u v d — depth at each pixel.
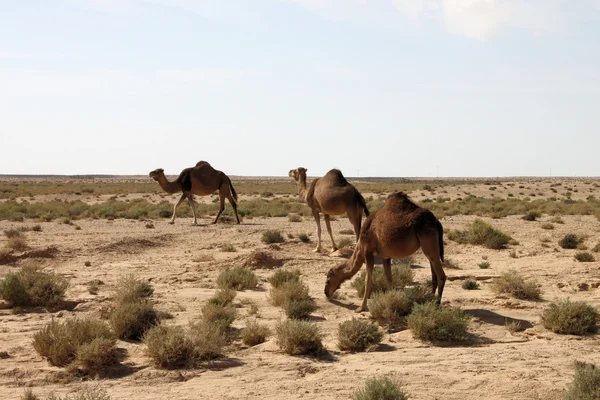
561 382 8.92
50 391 8.79
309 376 9.47
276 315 13.74
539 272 19.23
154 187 96.38
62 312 13.83
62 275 17.70
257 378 9.30
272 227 32.16
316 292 16.33
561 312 12.20
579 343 11.30
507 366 9.73
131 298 14.33
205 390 8.75
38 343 10.38
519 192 80.31
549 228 32.94
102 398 8.12
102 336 10.44
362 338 10.95
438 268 12.65
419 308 11.94
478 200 60.44
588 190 83.44
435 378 9.12
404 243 12.79
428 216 12.70
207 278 18.67
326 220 22.83
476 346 11.22
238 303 15.02
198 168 33.53
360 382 9.01
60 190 82.81
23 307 14.40
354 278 18.42
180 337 10.06
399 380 9.01
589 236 30.39
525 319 13.09
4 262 21.42
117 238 26.08
